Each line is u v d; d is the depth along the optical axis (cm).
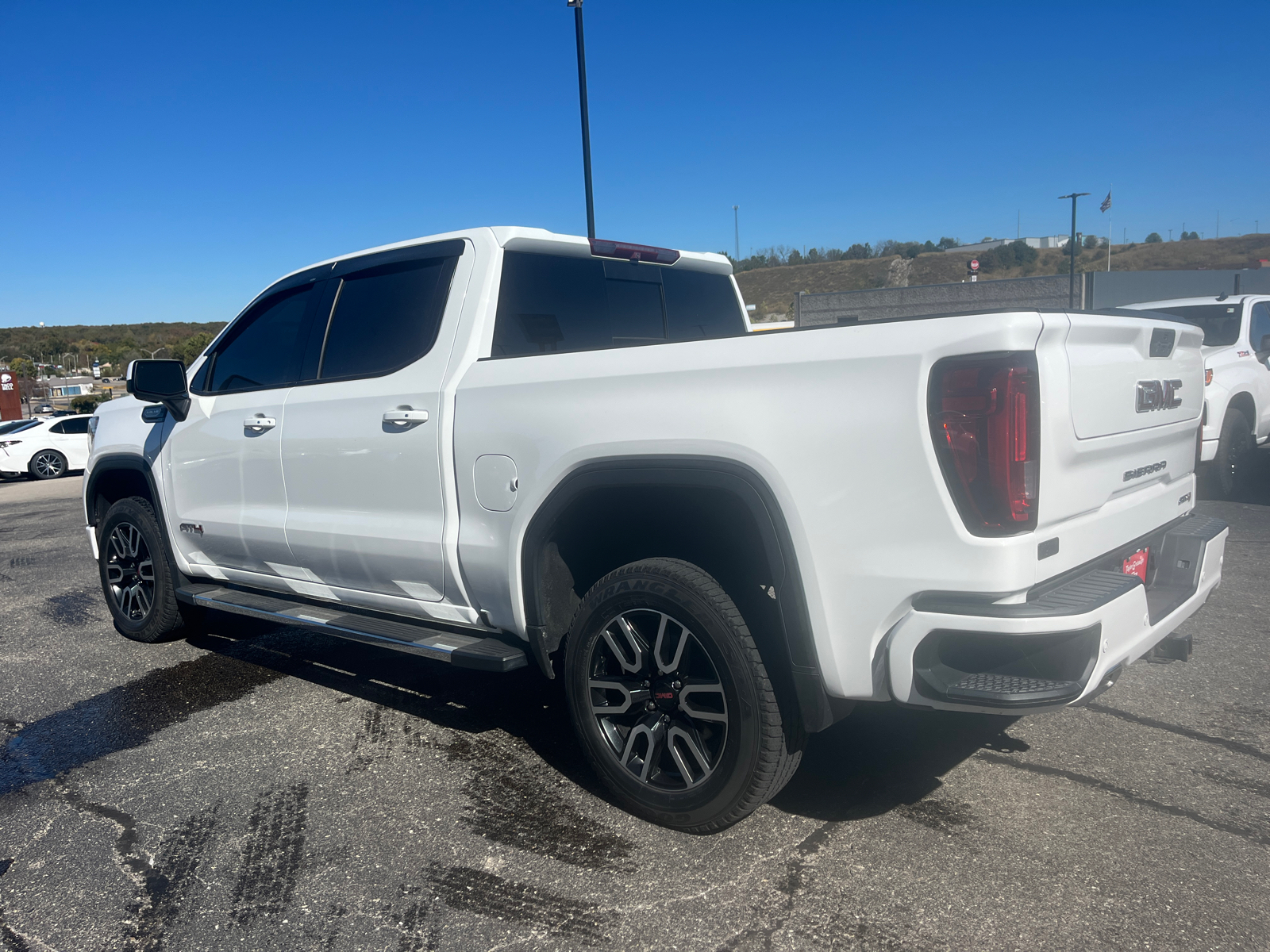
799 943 217
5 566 821
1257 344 823
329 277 393
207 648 499
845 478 227
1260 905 224
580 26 1436
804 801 289
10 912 248
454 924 233
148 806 309
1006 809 278
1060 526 225
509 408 299
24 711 412
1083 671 216
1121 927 218
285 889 253
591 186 1484
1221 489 775
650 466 260
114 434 497
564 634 306
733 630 251
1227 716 342
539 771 322
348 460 358
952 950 212
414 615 351
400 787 314
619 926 228
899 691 225
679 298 424
